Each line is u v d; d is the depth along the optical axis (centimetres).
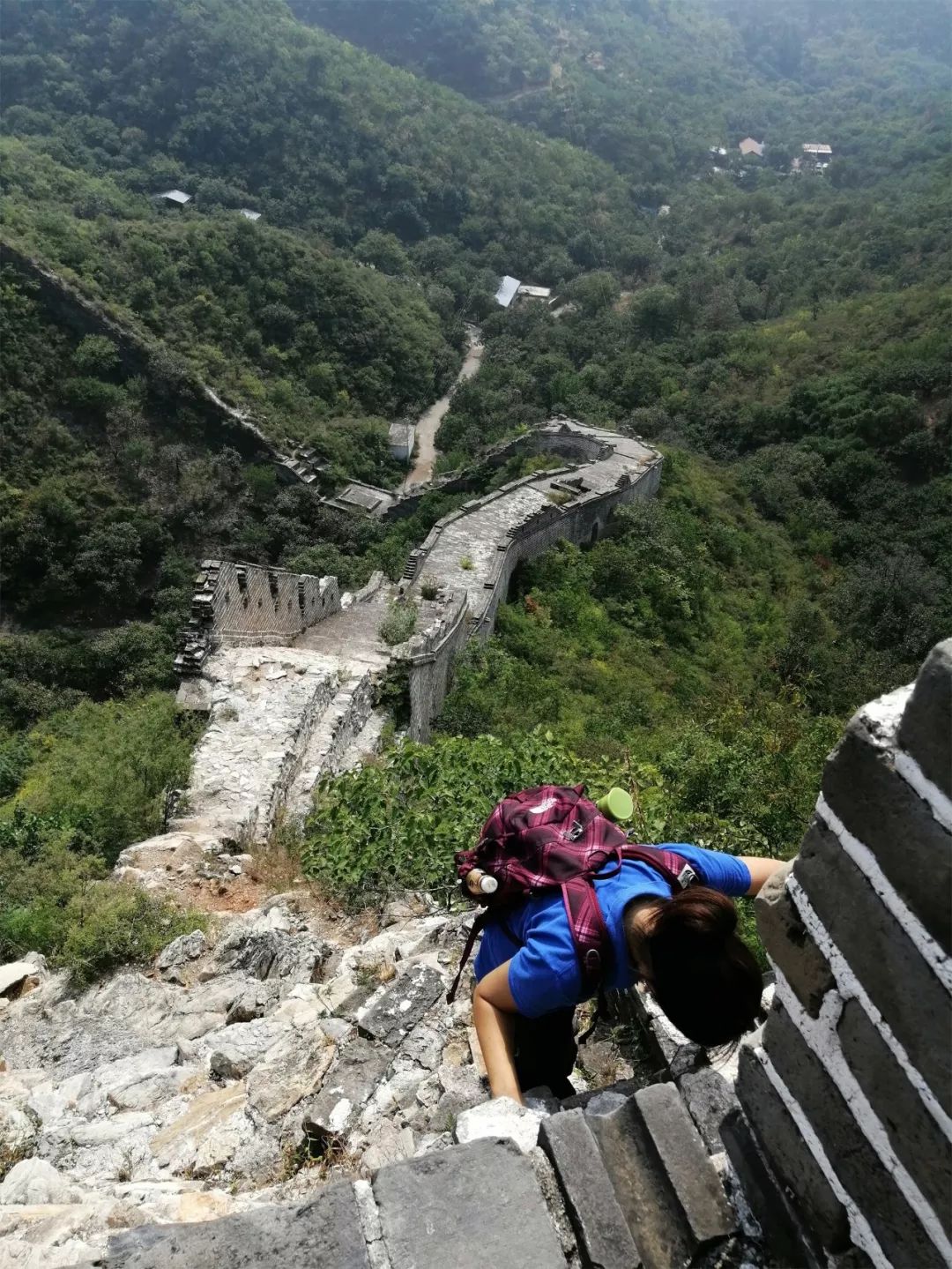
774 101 16300
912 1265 190
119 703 2261
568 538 3100
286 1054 481
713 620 3022
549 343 6638
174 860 1015
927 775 170
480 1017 274
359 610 2297
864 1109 197
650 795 807
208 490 4288
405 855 766
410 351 6122
